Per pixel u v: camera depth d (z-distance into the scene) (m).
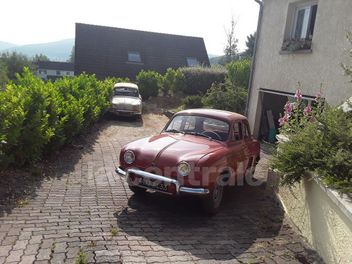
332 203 4.23
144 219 5.51
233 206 6.48
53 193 6.44
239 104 16.56
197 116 7.10
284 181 5.38
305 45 10.71
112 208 5.88
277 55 12.29
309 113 7.19
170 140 6.45
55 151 9.16
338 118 5.26
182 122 7.11
